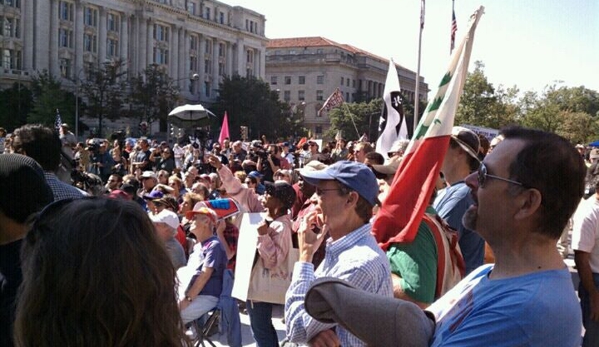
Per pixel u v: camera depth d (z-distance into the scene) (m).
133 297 1.51
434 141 3.56
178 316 1.65
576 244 5.08
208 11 101.25
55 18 76.06
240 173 11.98
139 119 80.56
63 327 1.47
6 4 71.19
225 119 24.17
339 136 21.28
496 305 1.62
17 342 1.54
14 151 4.05
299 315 2.99
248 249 5.61
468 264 3.93
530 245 1.75
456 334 1.68
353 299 1.91
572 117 71.12
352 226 3.12
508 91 66.00
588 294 5.11
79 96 73.50
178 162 26.17
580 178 1.75
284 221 5.61
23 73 72.50
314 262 5.13
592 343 5.13
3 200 2.60
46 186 2.79
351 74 118.31
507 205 1.76
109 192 9.21
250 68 111.38
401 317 1.84
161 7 89.44
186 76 95.56
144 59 87.38
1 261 2.51
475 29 3.79
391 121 8.91
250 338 7.32
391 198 3.53
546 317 1.55
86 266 1.47
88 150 17.92
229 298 5.92
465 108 55.16
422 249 3.20
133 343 1.52
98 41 82.00
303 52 117.38
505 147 1.81
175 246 6.43
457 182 4.10
